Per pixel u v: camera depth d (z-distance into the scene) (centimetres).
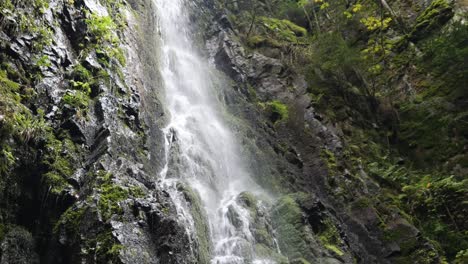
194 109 1093
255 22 1814
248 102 1361
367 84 1605
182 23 1455
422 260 969
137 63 948
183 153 873
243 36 1706
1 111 573
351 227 1042
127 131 750
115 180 599
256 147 1135
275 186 1038
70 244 529
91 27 850
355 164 1223
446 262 988
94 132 690
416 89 1555
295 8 2084
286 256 823
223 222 781
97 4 930
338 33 1697
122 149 699
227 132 1094
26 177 574
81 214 547
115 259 501
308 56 1619
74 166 619
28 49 695
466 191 1136
